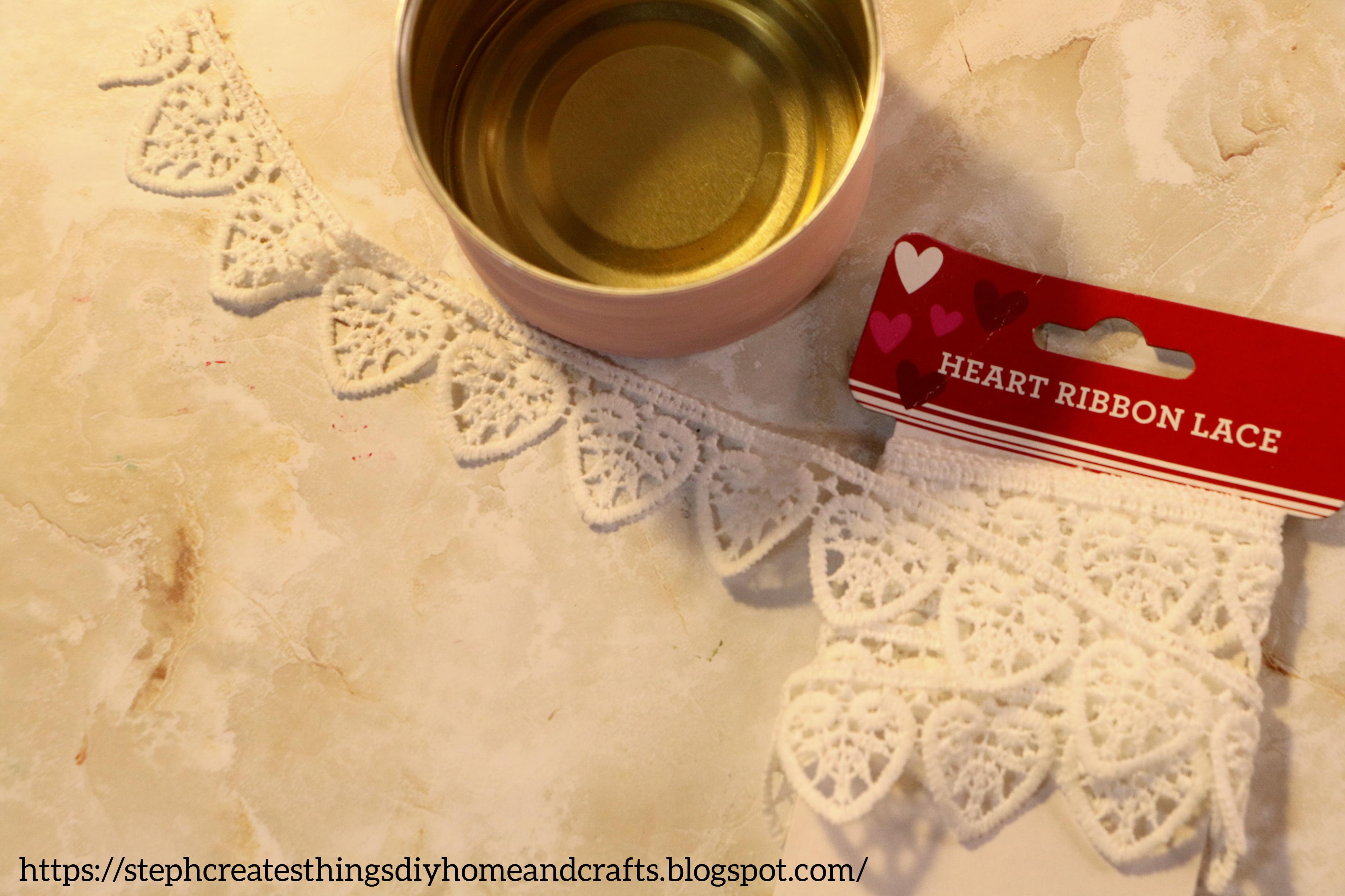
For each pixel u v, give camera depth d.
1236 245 0.41
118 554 0.41
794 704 0.39
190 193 0.42
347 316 0.41
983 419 0.40
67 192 0.42
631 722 0.41
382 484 0.41
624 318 0.37
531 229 0.39
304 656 0.41
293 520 0.41
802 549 0.41
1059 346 0.41
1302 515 0.39
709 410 0.41
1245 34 0.41
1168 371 0.41
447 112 0.39
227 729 0.41
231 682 0.41
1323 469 0.39
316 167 0.42
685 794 0.40
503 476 0.41
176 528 0.41
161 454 0.41
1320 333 0.40
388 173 0.42
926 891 0.39
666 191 0.39
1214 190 0.41
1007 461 0.40
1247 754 0.39
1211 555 0.39
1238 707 0.39
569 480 0.41
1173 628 0.39
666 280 0.39
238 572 0.41
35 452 0.42
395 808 0.40
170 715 0.41
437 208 0.42
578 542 0.41
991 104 0.42
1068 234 0.41
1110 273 0.41
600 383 0.41
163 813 0.41
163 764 0.41
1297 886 0.39
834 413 0.41
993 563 0.40
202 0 0.42
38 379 0.42
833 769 0.39
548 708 0.41
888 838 0.39
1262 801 0.40
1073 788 0.39
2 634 0.41
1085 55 0.42
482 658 0.41
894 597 0.40
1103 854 0.39
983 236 0.41
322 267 0.41
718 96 0.39
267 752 0.41
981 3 0.42
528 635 0.41
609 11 0.39
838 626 0.39
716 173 0.39
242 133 0.42
